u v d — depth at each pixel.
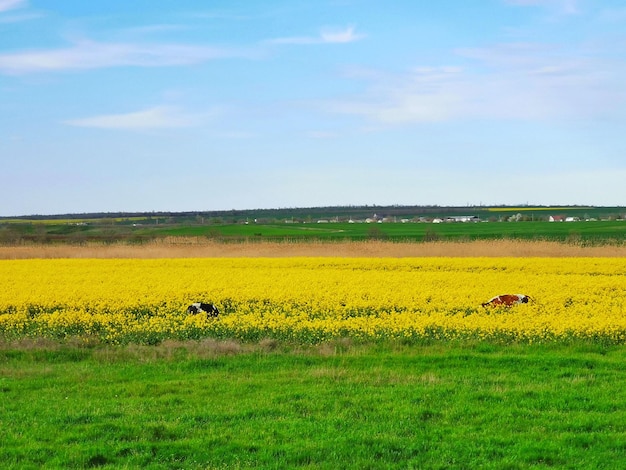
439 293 25.75
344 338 17.77
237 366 14.55
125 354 16.08
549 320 19.22
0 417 10.66
